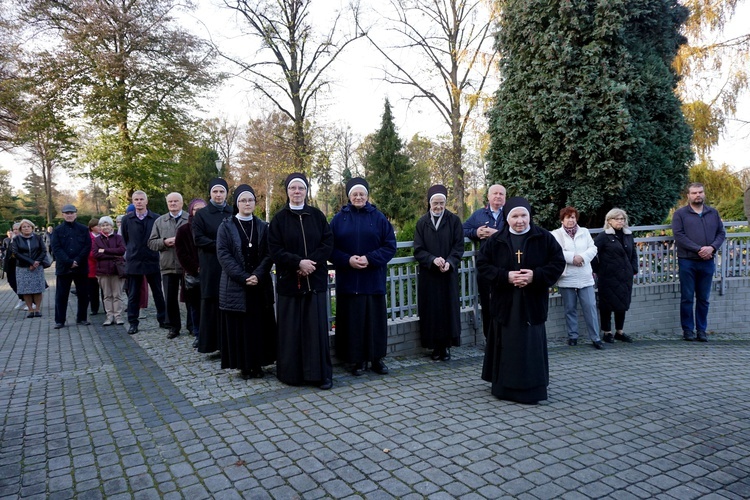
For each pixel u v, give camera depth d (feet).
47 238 81.87
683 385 16.70
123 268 28.60
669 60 27.81
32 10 67.51
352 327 17.60
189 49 73.56
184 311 32.86
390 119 151.64
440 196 19.48
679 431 12.74
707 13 49.44
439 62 64.90
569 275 22.57
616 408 14.42
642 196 27.12
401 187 150.20
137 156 74.90
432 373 18.20
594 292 23.32
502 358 14.93
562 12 24.99
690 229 24.52
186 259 21.40
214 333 19.49
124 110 71.82
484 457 11.30
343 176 155.33
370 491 9.94
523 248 14.56
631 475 10.48
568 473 10.55
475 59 58.39
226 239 17.02
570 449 11.68
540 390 14.79
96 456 11.66
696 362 19.93
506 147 28.12
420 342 21.22
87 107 69.72
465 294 22.61
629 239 23.39
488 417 13.73
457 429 12.89
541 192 27.02
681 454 11.44
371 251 17.58
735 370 18.72
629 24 25.44
